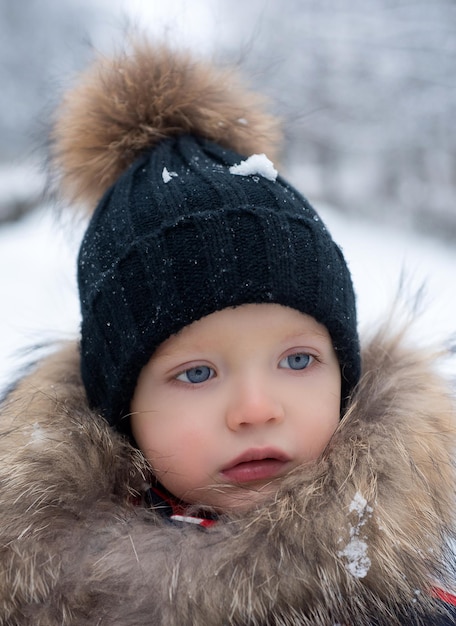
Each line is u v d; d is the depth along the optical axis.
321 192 11.62
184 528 1.00
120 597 0.94
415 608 0.98
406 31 8.93
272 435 1.09
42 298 4.60
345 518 0.98
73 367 1.37
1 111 15.70
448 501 1.12
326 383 1.16
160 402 1.13
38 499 1.02
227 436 1.09
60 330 1.53
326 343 1.18
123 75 1.48
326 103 9.48
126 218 1.21
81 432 1.10
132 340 1.13
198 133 1.46
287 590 0.92
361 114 9.57
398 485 1.05
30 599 0.94
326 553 0.95
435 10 8.81
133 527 1.01
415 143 9.27
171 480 1.12
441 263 5.99
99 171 1.46
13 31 15.72
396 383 1.25
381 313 1.46
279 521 0.98
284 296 1.12
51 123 1.61
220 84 1.52
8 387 1.39
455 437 1.21
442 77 8.71
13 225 9.08
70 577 0.96
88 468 1.06
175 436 1.11
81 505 1.03
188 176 1.24
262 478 1.09
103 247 1.23
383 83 9.15
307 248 1.18
